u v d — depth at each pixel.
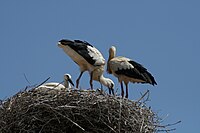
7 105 14.66
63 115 14.52
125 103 14.98
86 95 14.89
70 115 14.70
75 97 14.85
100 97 14.88
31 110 14.61
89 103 14.78
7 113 14.46
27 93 14.88
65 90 14.99
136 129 14.73
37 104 14.55
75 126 14.79
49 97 14.85
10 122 14.42
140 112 15.05
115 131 14.64
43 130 14.63
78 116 14.79
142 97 15.40
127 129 14.73
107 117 14.73
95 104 14.80
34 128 14.59
